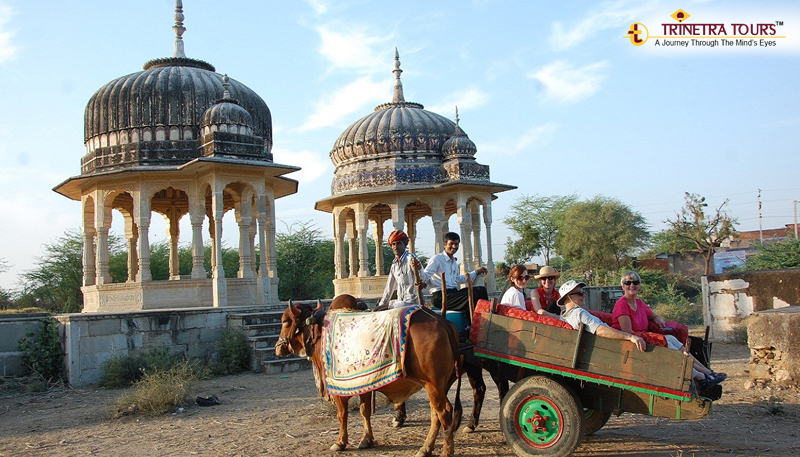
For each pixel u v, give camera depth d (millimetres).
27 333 11789
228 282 15242
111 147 16047
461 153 20250
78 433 7703
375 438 6871
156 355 11891
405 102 22406
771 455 5785
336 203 21516
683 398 5266
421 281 6578
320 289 28531
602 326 5625
